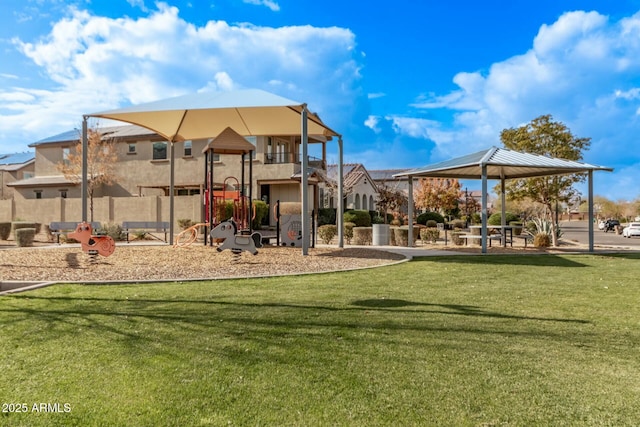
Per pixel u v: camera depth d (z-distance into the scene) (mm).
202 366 3197
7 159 42188
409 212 15695
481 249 13688
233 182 26203
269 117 14312
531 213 43781
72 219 23500
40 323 4316
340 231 13734
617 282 7445
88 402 2627
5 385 2857
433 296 5957
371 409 2547
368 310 5000
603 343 3846
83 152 10750
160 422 2387
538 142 18188
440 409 2557
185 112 13398
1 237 17297
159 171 28078
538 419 2451
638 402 2674
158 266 8758
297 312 4863
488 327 4336
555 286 6961
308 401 2643
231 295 5871
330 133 14992
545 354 3531
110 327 4188
